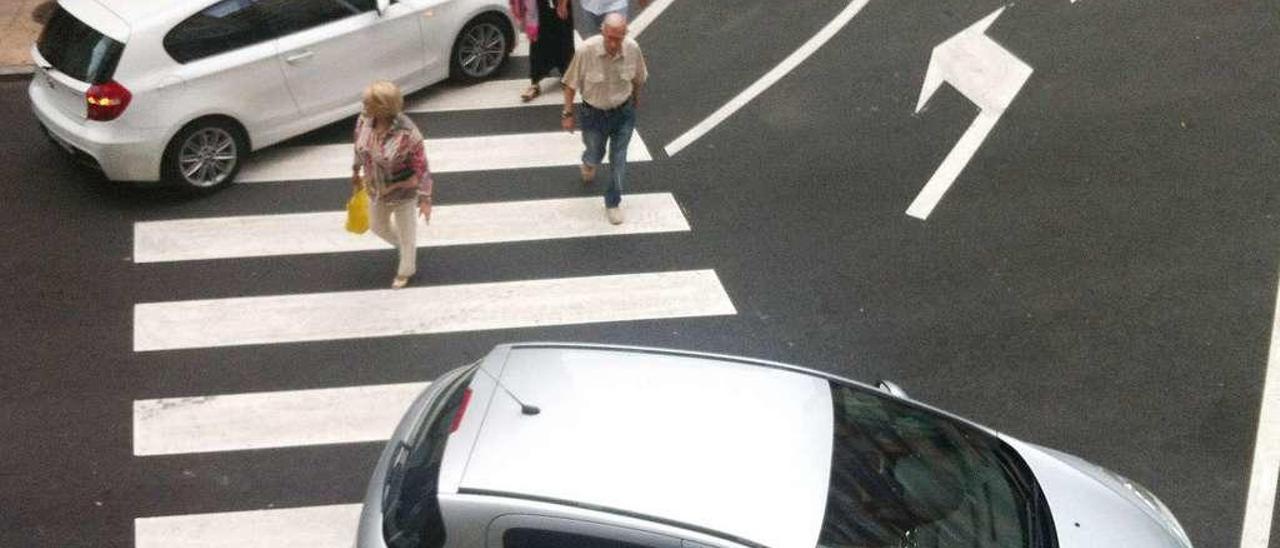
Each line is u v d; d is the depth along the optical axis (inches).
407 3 445.4
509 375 211.6
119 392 312.5
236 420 303.3
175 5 387.2
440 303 353.4
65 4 395.9
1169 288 355.6
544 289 360.8
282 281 362.0
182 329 338.3
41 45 398.0
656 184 418.3
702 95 477.4
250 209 399.2
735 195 410.3
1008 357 331.6
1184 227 381.4
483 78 492.4
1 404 306.0
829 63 494.3
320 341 335.3
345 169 426.0
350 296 355.6
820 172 422.0
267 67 405.1
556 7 457.1
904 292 358.6
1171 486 287.0
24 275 359.9
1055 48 490.6
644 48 516.4
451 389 223.9
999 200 401.4
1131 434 303.9
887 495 198.7
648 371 214.5
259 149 428.8
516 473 187.8
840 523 187.8
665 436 196.5
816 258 375.2
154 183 394.3
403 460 208.1
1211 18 501.7
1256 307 345.7
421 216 396.5
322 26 420.5
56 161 426.6
